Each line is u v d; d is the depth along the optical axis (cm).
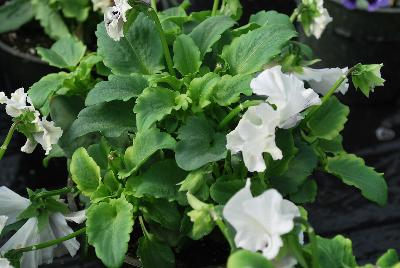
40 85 80
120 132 75
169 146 71
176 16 83
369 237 94
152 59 79
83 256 80
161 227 74
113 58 79
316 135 77
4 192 75
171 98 73
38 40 109
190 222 72
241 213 58
